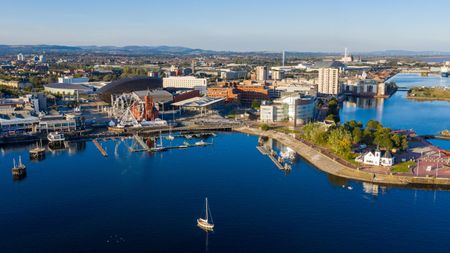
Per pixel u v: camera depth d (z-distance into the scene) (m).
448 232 183.50
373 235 181.00
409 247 171.00
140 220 197.50
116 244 174.88
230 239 178.38
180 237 180.38
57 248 171.88
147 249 170.62
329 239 177.75
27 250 170.12
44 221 196.75
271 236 180.75
